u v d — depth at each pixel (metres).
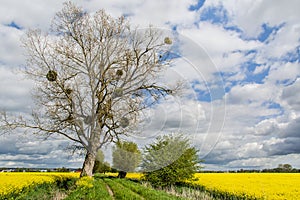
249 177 25.92
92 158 17.34
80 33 14.70
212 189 17.06
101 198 12.03
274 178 24.80
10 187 12.78
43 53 16.08
